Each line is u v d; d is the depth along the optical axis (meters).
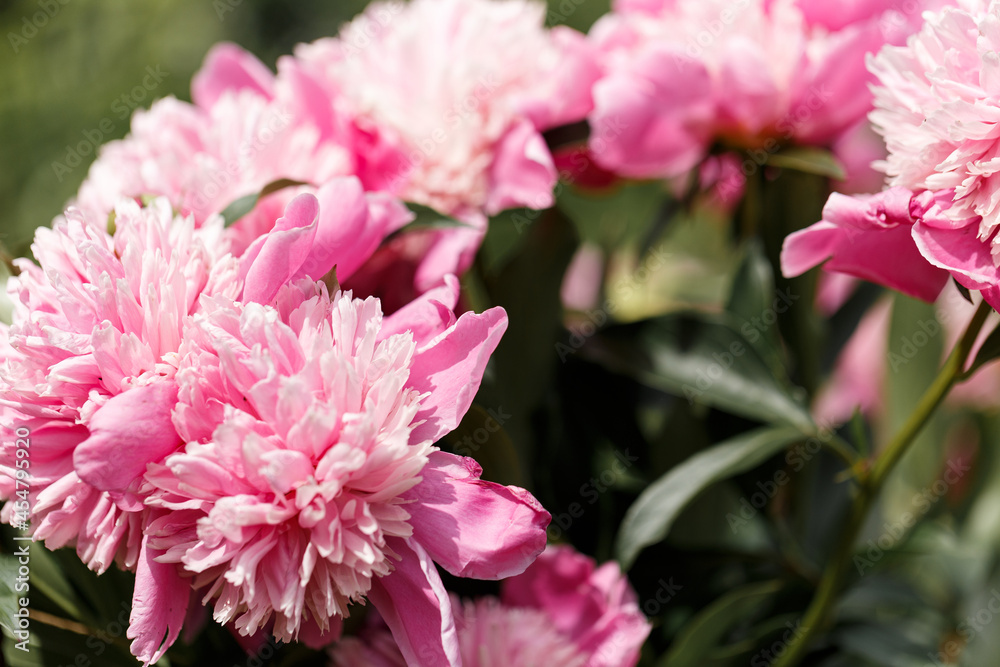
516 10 0.96
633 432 0.98
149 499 0.77
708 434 0.98
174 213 0.84
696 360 0.95
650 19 0.96
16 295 0.81
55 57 2.33
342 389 0.77
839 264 0.82
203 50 2.58
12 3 2.32
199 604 0.83
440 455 0.79
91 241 0.79
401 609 0.78
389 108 0.93
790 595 0.96
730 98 0.93
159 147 0.90
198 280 0.80
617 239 1.15
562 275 0.96
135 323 0.78
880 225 0.80
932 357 1.15
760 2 0.93
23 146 2.23
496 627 0.87
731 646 0.95
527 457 0.95
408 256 0.89
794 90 0.92
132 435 0.76
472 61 0.93
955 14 0.79
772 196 0.95
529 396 0.95
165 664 0.86
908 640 0.96
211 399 0.77
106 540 0.79
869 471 0.89
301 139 0.90
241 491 0.77
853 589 1.01
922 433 1.19
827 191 0.95
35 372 0.78
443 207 0.92
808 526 1.04
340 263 0.82
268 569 0.77
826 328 1.02
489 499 0.79
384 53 0.95
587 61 0.94
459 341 0.79
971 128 0.78
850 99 0.92
